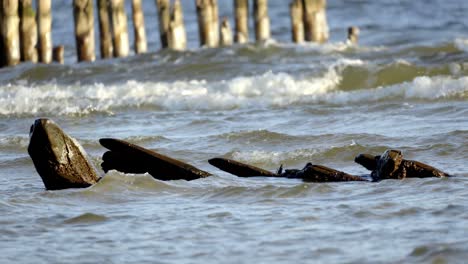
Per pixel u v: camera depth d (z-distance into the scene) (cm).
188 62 8075
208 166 4194
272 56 8294
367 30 12075
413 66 6931
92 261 2630
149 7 15775
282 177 3653
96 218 3095
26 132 5347
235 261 2597
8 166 4225
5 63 8075
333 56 8188
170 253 2684
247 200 3316
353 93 6072
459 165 3916
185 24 13350
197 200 3338
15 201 3338
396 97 5916
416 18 14075
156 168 3638
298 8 9012
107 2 8581
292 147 4566
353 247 2673
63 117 5834
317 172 3584
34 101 6284
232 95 6344
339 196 3322
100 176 3584
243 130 4862
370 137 4591
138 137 4847
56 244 2798
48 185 3512
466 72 6869
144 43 8862
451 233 2752
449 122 4925
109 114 5912
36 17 8544
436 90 5891
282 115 5544
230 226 2948
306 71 7175
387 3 15625
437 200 3180
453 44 8425
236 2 9175
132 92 6750
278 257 2617
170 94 6575
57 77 7762
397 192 3331
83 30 8338
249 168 3691
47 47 8306
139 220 3056
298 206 3192
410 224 2881
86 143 4712
